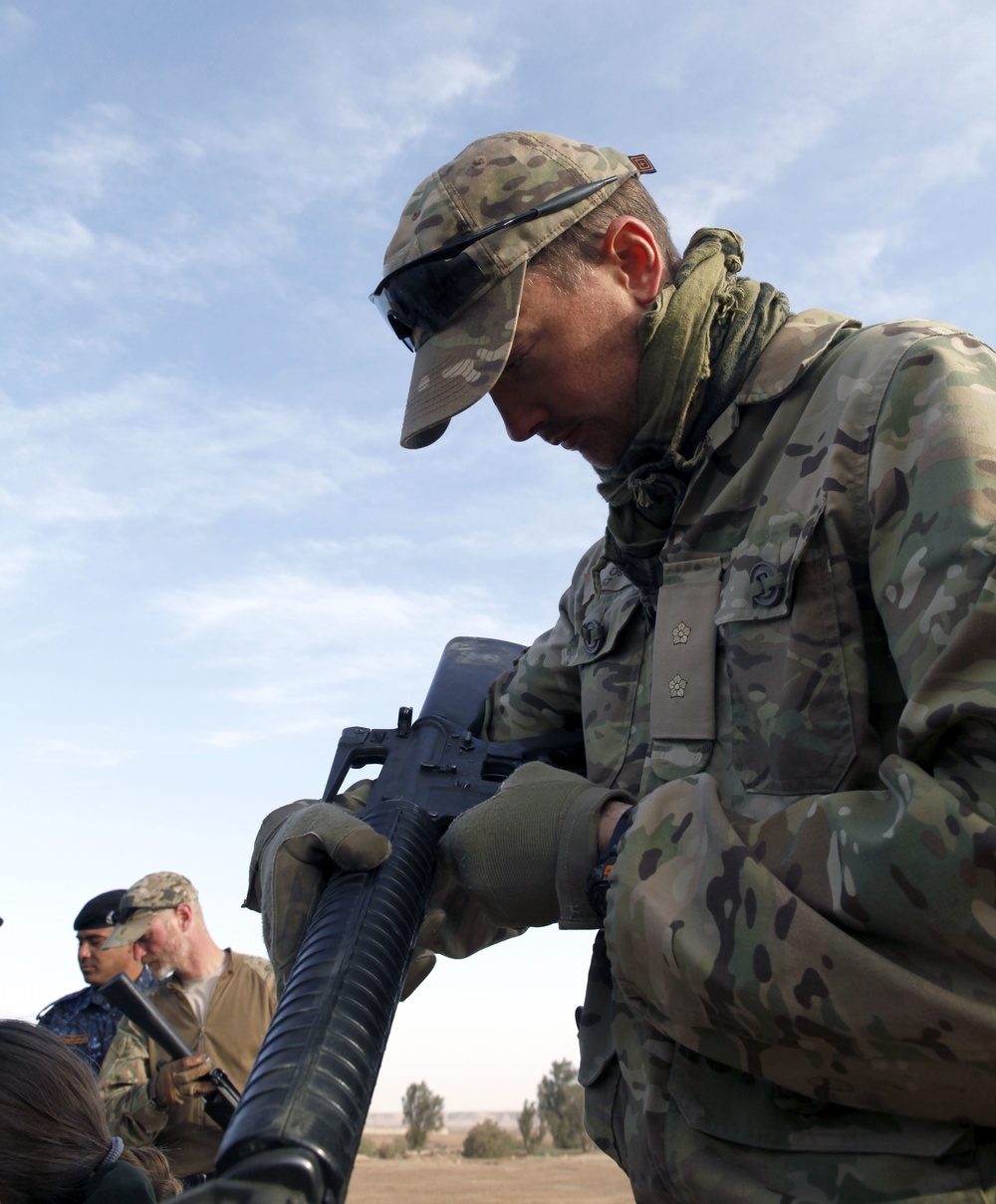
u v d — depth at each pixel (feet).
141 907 16.24
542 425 6.03
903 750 4.03
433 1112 137.49
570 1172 106.42
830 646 4.70
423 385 5.73
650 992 4.35
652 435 5.58
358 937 4.06
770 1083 4.41
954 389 4.51
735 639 5.06
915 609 4.17
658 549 5.79
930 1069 3.76
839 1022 3.82
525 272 5.69
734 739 4.99
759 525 5.13
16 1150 6.20
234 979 16.37
